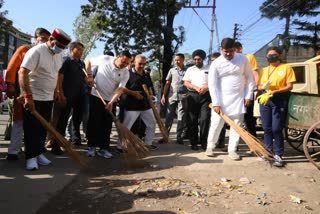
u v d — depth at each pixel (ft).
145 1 74.69
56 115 20.18
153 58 76.48
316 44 108.37
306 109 18.86
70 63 20.25
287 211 13.03
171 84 26.45
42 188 14.51
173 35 75.05
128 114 21.94
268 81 18.98
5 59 168.76
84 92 22.22
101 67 20.33
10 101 23.03
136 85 22.02
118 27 75.92
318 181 16.51
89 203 13.28
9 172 16.38
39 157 17.97
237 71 19.75
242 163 19.36
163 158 20.25
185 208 12.97
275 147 19.16
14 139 18.31
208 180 16.37
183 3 74.74
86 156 20.36
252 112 22.86
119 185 15.33
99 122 20.13
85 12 78.38
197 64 22.33
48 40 16.79
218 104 19.83
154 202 13.46
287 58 111.14
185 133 26.61
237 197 14.24
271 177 16.99
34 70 16.48
